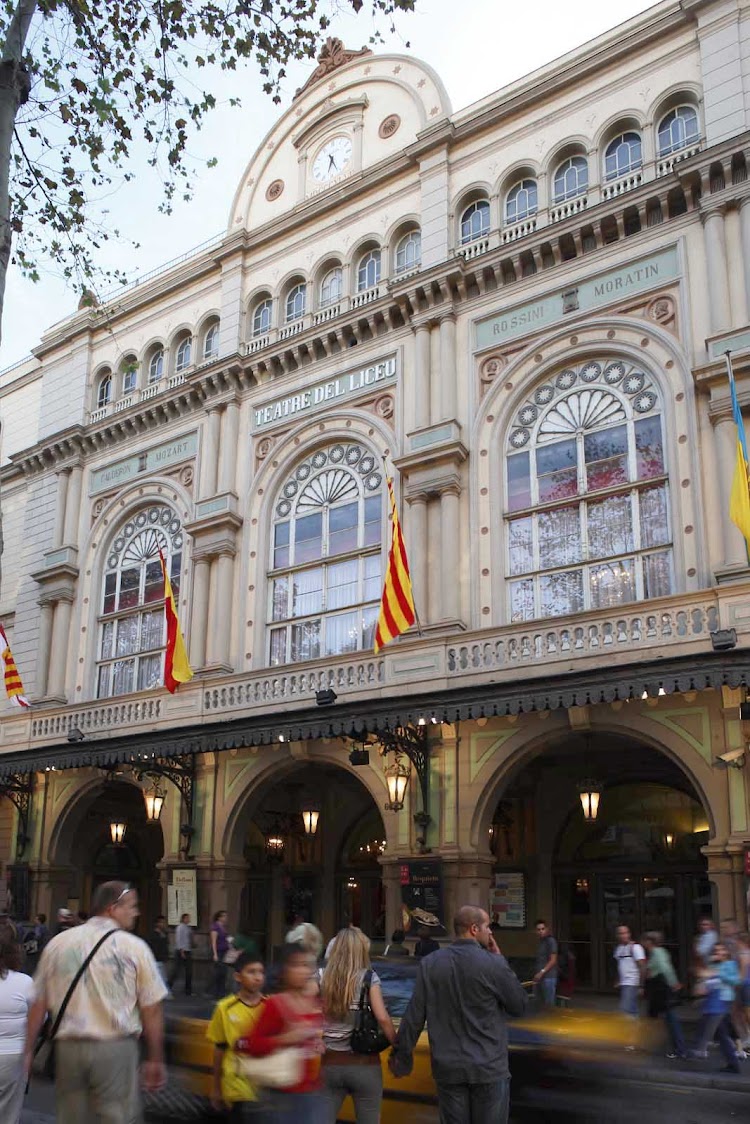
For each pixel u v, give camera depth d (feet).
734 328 58.54
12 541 101.55
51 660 90.33
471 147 77.00
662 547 59.62
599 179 69.41
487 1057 18.39
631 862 65.41
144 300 96.17
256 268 88.33
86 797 81.25
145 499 88.53
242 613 77.66
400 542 61.05
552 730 56.29
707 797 50.75
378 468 73.56
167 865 71.10
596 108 71.10
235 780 69.92
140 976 17.49
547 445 66.23
